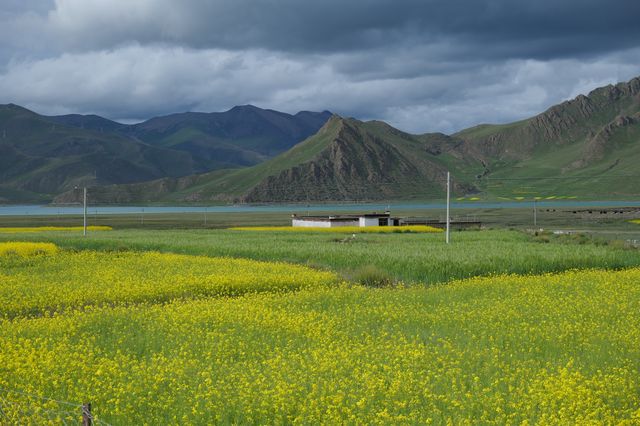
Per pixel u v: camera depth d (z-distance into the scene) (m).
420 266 35.97
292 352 15.70
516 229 101.50
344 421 10.70
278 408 11.27
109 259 43.06
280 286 30.14
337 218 106.75
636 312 20.98
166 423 11.02
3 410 10.99
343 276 36.25
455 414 11.15
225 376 13.38
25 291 27.11
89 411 10.09
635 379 13.19
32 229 102.06
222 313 20.55
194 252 52.19
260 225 131.88
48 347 16.30
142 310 22.08
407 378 12.98
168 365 14.00
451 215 178.25
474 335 17.30
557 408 11.40
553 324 18.92
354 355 15.15
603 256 39.53
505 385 12.90
